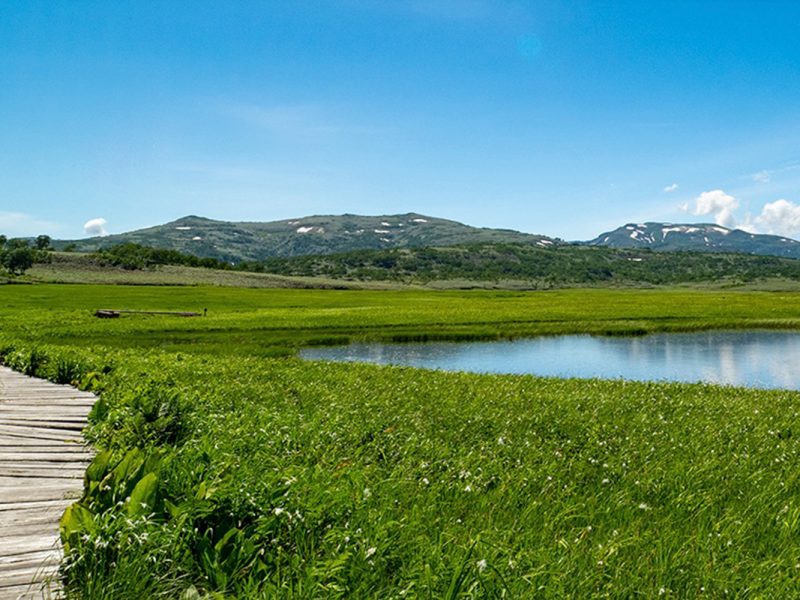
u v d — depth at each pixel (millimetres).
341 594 5324
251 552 6027
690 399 20859
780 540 7766
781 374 38188
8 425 12500
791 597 6074
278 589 5270
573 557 6555
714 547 7215
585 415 16297
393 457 11078
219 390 18281
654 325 64375
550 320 68312
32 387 18141
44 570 5605
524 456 11500
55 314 63750
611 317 71688
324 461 9836
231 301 97750
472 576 5426
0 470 9086
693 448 12539
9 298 90500
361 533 6500
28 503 7574
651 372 38906
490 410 16547
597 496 9344
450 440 12820
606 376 37188
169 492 7070
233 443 10234
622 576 6359
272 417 12836
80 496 7844
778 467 11422
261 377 23344
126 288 129250
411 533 6875
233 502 6613
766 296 136125
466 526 7574
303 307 87625
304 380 22781
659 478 10234
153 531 5859
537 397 19594
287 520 6578
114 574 5355
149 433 10547
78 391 17297
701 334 59750
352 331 57094
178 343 45500
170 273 195625
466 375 27312
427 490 8922
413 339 54469
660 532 7840
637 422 15500
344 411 15164
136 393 12719
